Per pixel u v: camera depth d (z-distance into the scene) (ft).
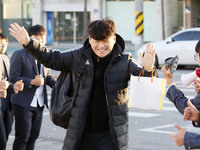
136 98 12.64
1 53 18.72
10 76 17.94
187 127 27.58
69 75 13.55
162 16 84.94
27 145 18.44
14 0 104.12
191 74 11.99
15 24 13.04
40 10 100.27
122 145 13.20
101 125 13.38
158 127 27.81
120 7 94.94
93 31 12.56
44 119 30.09
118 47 13.14
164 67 11.68
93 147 13.35
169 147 23.30
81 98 13.16
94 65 13.16
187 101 10.99
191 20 86.79
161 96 12.53
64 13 99.55
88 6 97.09
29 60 18.07
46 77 18.71
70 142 13.24
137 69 13.01
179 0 87.97
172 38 58.54
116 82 13.11
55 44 100.94
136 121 29.55
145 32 92.22
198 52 11.16
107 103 13.02
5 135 17.65
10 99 18.28
